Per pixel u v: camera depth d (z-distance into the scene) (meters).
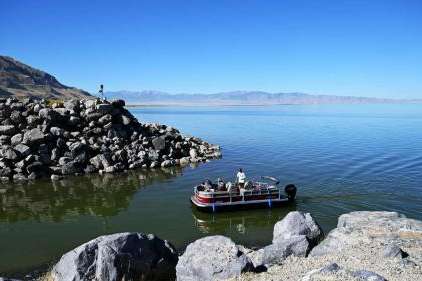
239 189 39.00
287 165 60.44
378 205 38.50
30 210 39.56
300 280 16.05
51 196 44.53
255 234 32.06
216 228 33.62
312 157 67.88
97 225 34.97
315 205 39.00
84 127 61.00
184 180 51.50
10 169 51.69
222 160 65.88
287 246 21.69
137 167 58.72
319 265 19.27
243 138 102.50
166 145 65.94
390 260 18.86
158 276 21.22
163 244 22.41
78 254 20.02
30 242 30.86
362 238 22.19
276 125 159.62
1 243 30.69
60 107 63.03
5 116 58.00
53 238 31.73
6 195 45.06
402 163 60.53
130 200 42.62
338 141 94.06
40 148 54.41
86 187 48.25
